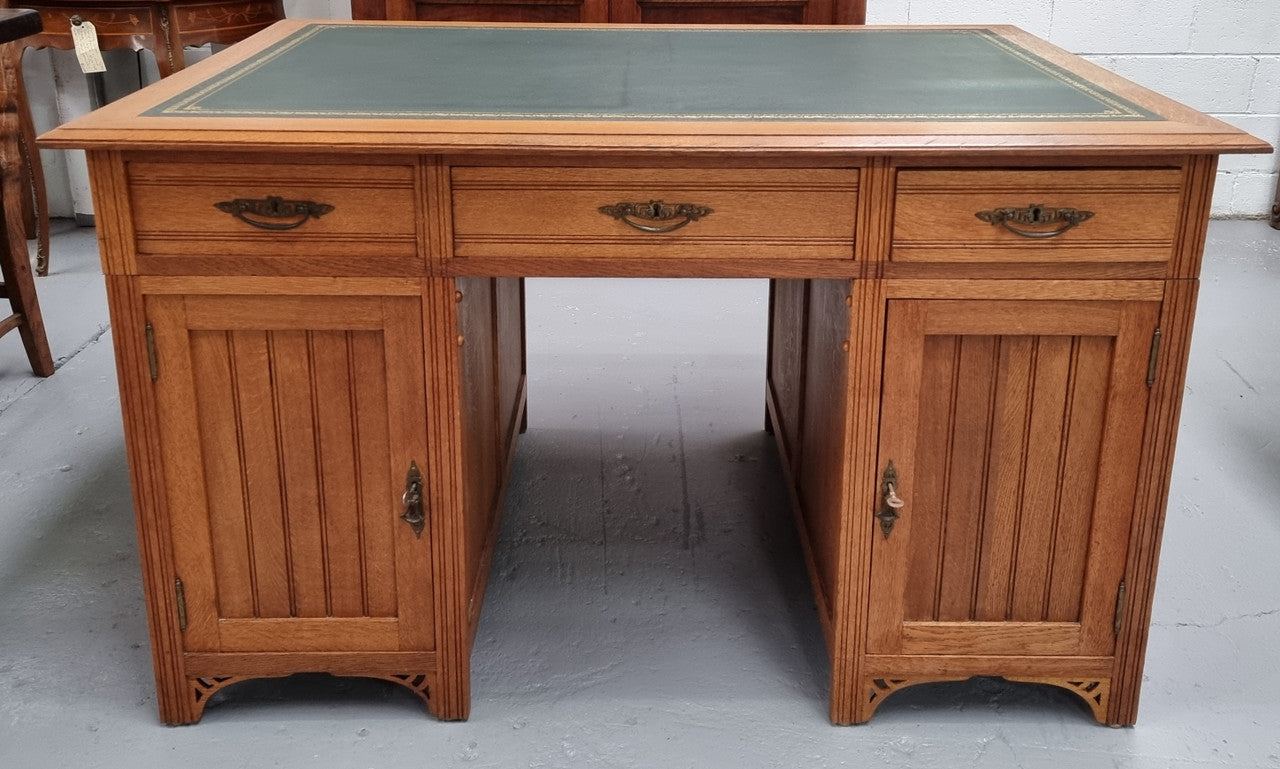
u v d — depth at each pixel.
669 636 2.10
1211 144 1.51
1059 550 1.76
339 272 1.61
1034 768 1.77
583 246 1.60
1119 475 1.71
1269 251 4.15
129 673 1.98
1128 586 1.77
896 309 1.62
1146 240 1.58
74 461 2.71
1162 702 1.92
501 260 1.60
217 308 1.63
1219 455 2.74
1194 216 1.57
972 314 1.63
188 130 1.53
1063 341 1.65
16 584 2.23
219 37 3.73
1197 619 2.14
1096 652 1.82
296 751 1.79
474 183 1.56
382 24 2.54
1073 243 1.58
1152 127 1.57
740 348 3.40
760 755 1.79
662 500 2.57
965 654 1.82
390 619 1.81
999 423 1.69
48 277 3.89
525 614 2.16
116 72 4.25
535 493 2.59
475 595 1.97
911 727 1.86
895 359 1.65
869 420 1.68
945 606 1.80
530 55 2.18
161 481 1.72
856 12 3.22
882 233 1.58
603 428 2.90
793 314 2.40
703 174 1.56
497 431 2.31
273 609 1.80
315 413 1.70
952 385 1.67
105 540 2.39
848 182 1.56
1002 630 1.80
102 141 1.50
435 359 1.66
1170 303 1.61
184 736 1.83
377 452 1.72
